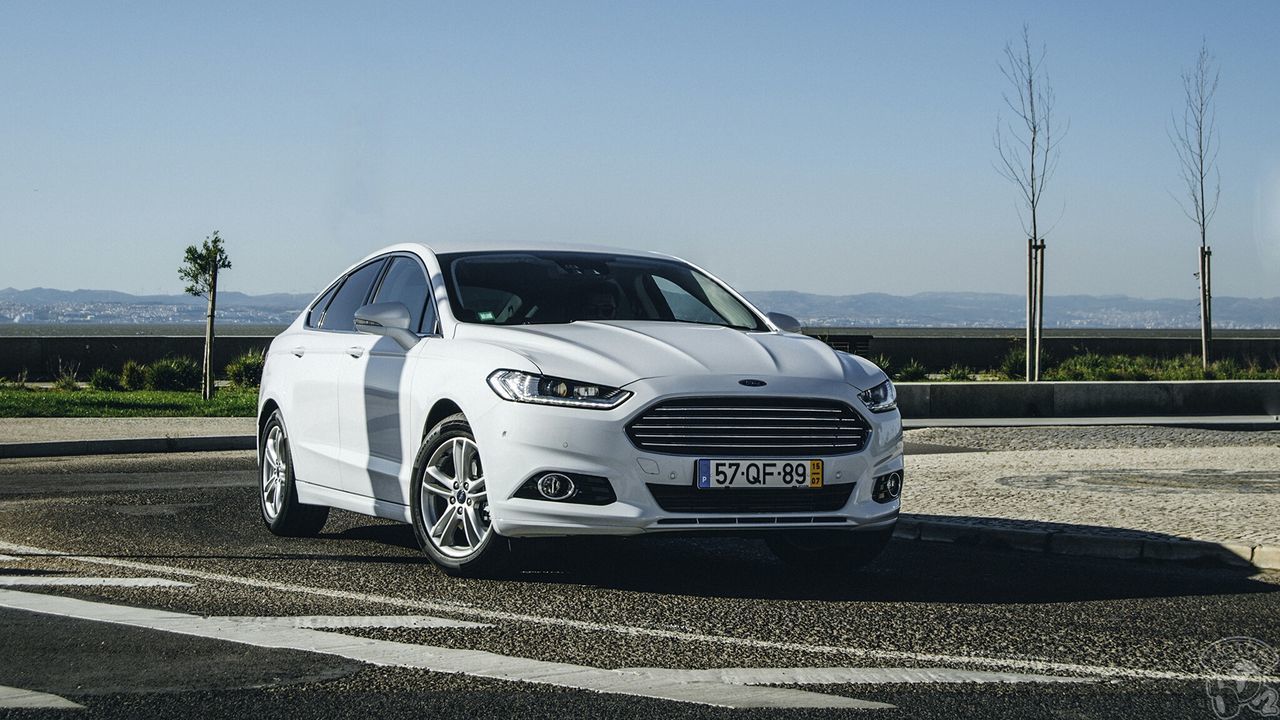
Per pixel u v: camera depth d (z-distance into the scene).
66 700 4.23
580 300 7.23
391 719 4.05
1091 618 5.76
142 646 5.00
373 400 7.22
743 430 6.08
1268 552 7.13
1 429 15.73
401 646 5.03
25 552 7.37
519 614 5.69
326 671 4.63
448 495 6.61
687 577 6.71
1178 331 138.50
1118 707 4.30
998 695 4.42
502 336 6.63
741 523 6.06
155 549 7.57
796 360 6.46
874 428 6.34
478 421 6.30
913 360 31.31
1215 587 6.60
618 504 5.96
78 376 28.86
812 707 4.23
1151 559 7.47
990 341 31.72
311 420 7.92
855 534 6.43
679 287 7.70
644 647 5.07
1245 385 20.11
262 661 4.77
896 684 4.54
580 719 4.07
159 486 11.02
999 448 15.51
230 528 8.55
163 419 17.53
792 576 6.81
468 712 4.13
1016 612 5.88
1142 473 11.57
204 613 5.64
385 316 7.03
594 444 5.98
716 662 4.84
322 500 7.77
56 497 10.18
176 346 29.55
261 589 6.25
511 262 7.50
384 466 7.10
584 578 6.63
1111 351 32.47
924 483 10.74
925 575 6.91
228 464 13.16
